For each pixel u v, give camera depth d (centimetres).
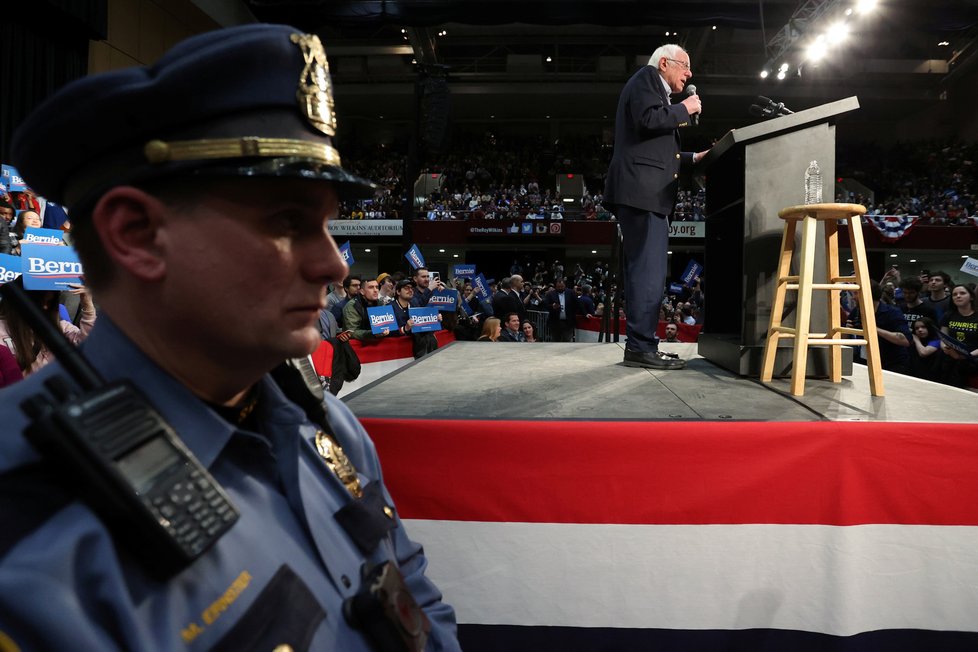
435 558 166
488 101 2673
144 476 45
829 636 159
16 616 37
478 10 1012
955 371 511
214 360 55
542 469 164
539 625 163
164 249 49
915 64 2430
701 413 181
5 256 231
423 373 277
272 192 50
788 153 252
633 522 162
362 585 62
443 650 81
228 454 58
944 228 2120
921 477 159
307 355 55
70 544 41
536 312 1181
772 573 161
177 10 1247
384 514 73
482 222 2327
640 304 290
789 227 229
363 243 2395
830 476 160
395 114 2869
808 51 1142
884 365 545
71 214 53
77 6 732
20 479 43
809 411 184
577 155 2859
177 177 48
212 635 47
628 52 2533
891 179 2605
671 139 277
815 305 249
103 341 54
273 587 53
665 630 161
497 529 165
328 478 68
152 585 45
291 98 52
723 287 339
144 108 48
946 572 158
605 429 163
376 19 1002
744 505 161
